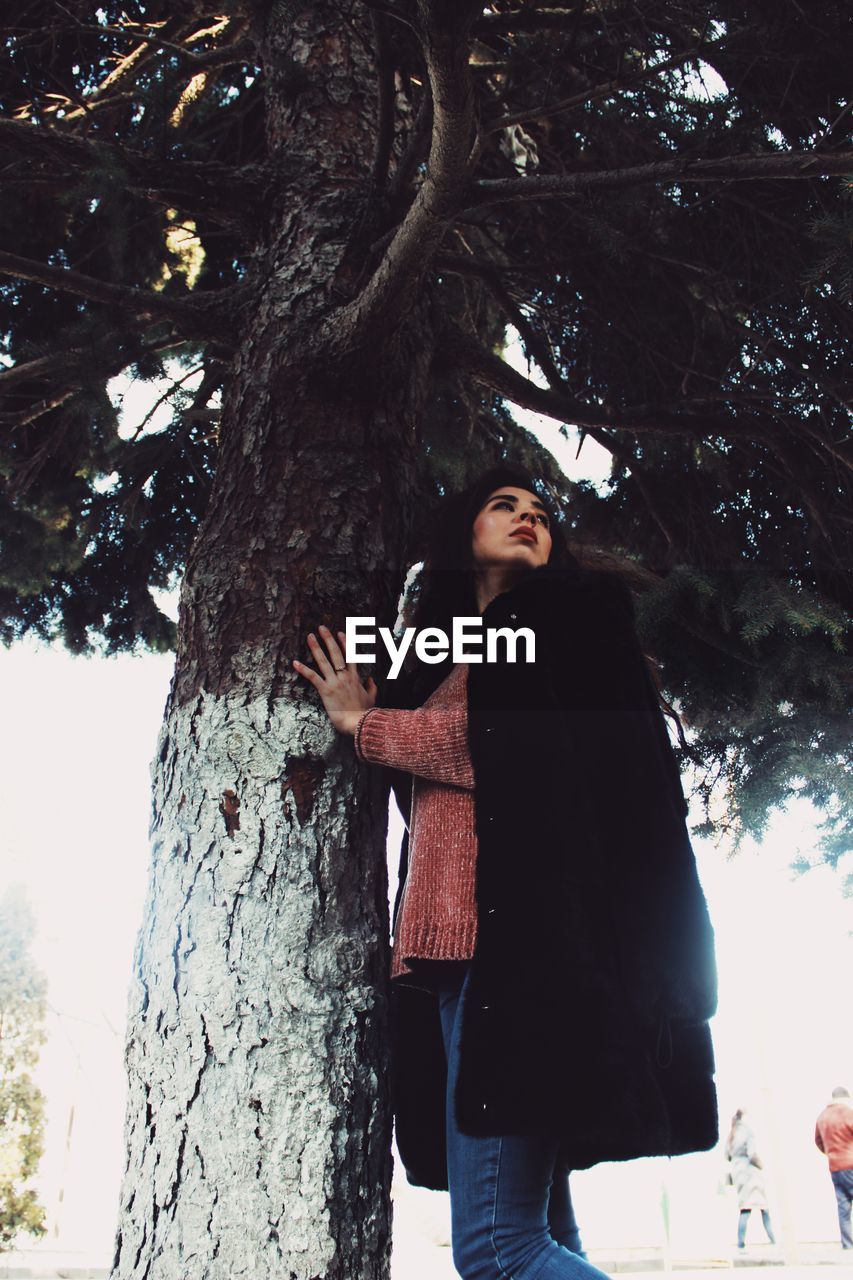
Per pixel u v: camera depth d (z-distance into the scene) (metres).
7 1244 10.32
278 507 2.31
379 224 2.67
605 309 3.49
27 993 11.45
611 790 1.87
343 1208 1.76
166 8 3.65
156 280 4.08
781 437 3.20
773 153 2.03
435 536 2.38
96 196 2.56
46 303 3.97
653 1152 1.64
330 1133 1.80
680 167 2.05
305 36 2.99
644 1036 1.72
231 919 1.92
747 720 3.14
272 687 2.11
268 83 3.05
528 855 1.78
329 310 2.54
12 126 2.53
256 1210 1.72
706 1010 1.72
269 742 2.06
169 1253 1.71
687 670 3.09
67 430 3.88
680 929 1.75
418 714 1.97
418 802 2.00
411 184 2.63
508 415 4.48
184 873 1.98
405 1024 2.01
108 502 4.35
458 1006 1.76
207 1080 1.81
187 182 2.72
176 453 4.27
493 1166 1.70
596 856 1.80
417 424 2.72
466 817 1.91
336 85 2.94
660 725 2.03
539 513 2.31
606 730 1.91
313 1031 1.86
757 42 2.22
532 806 1.81
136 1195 1.78
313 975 1.90
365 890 2.04
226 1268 1.68
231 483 2.40
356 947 1.97
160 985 1.91
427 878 1.88
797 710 3.08
